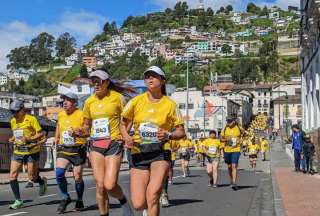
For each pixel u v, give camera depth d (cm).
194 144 4775
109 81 836
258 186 1817
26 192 1572
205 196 1464
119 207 1146
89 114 831
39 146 1182
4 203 1259
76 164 1070
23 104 1127
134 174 646
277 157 4459
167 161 643
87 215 1020
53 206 1183
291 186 1622
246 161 4347
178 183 1981
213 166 1777
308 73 3422
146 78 660
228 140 1631
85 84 5884
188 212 1124
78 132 850
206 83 13550
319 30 2552
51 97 9406
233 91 14912
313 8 2428
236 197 1438
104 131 806
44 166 2772
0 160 2638
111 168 795
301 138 2467
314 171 2400
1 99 9406
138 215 1011
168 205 1241
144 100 664
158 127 648
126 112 666
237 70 17075
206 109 8756
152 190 629
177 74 13988
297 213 1005
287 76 17075
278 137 10950
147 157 639
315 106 2933
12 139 1148
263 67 17538
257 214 1095
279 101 12762
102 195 809
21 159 1147
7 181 1973
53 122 3547
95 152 809
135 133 657
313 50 2991
